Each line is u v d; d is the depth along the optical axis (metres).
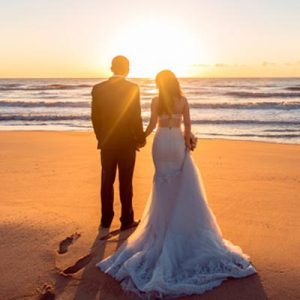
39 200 7.09
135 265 4.21
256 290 4.02
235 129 21.22
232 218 6.16
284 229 5.68
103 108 5.48
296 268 4.45
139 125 5.53
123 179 5.57
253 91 59.22
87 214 6.27
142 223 4.77
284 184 8.45
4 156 12.03
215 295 3.94
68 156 12.01
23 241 5.12
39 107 35.97
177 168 4.66
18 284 4.16
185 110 4.79
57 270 4.45
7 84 104.19
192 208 4.52
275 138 18.25
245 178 9.02
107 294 4.02
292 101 38.09
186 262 4.28
